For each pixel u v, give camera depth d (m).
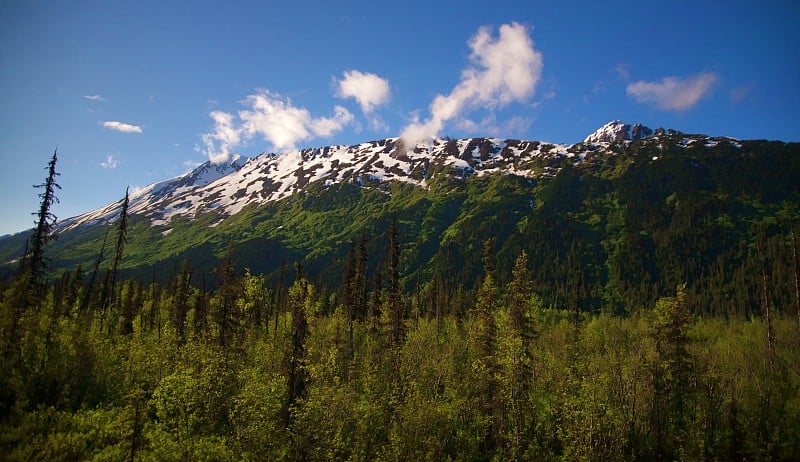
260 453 28.44
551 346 63.50
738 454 42.00
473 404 43.38
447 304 101.38
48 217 42.38
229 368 39.16
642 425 44.53
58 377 35.84
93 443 29.06
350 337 58.34
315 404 31.23
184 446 26.59
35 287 42.56
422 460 33.34
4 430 28.30
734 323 90.31
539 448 40.34
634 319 101.62
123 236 61.41
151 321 73.19
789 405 44.16
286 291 102.44
